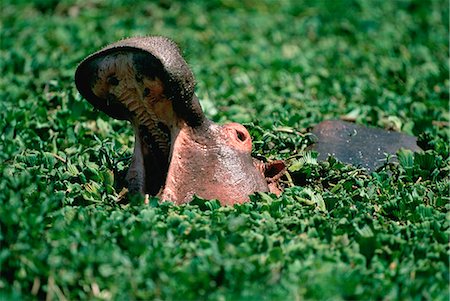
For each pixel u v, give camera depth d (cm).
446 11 2845
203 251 1146
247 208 1288
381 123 1850
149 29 2467
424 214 1347
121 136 1691
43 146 1619
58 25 2444
